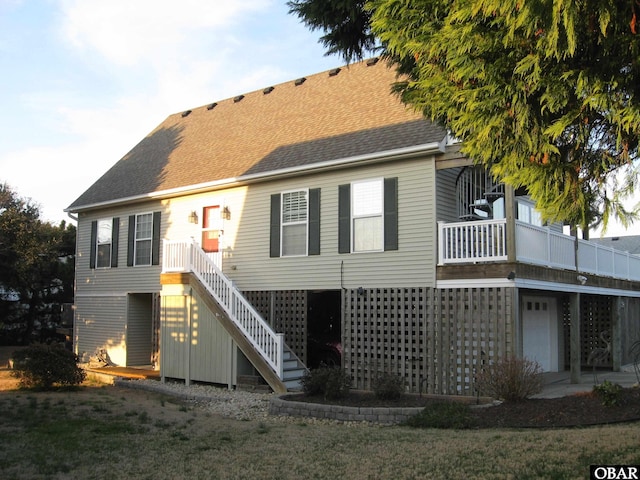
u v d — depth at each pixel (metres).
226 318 14.48
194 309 15.29
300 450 7.64
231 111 21.14
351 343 13.81
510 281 11.67
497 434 8.06
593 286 16.00
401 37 7.11
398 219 13.40
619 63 5.72
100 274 20.30
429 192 13.00
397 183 13.50
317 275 14.63
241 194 16.50
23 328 29.05
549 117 6.43
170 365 15.63
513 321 11.59
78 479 6.53
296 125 17.52
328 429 9.23
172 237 18.02
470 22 6.25
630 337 19.75
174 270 16.02
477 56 6.38
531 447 7.07
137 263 19.03
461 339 12.17
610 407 9.02
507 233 11.82
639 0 5.15
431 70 7.14
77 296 21.12
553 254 13.66
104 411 10.99
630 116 5.60
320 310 15.18
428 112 7.58
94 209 20.48
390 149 13.29
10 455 7.57
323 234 14.64
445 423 9.05
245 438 8.52
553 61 6.05
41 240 27.25
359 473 6.47
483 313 11.98
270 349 13.61
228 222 16.69
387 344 13.23
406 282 13.12
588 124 6.31
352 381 12.62
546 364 17.00
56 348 14.51
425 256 12.90
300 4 8.93
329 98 18.16
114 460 7.32
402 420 9.71
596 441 7.13
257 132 18.45
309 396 11.48
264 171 15.51
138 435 8.81
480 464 6.54
